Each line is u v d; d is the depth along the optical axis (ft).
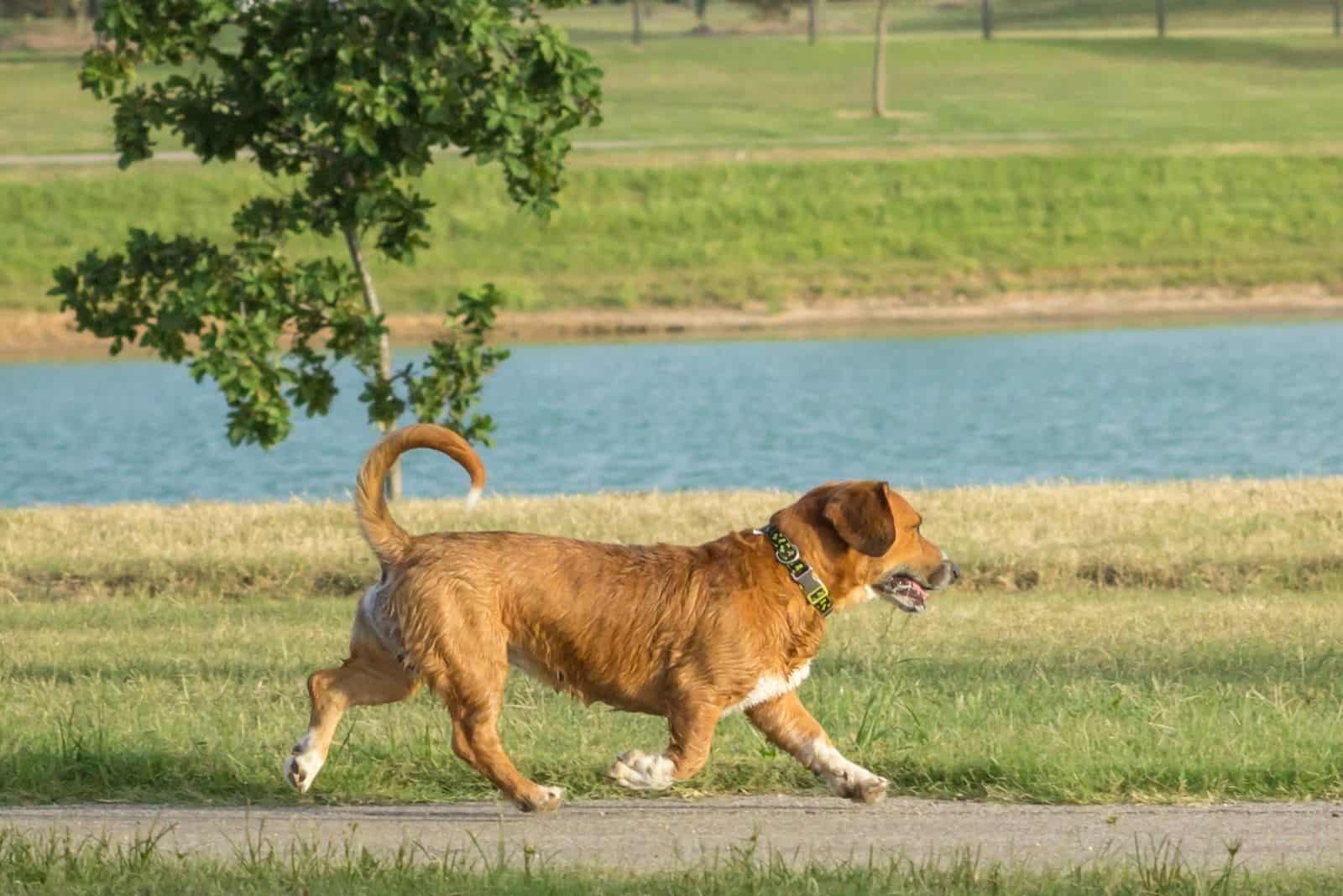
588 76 61.31
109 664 37.73
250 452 98.94
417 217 63.82
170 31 61.72
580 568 24.79
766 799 26.11
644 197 178.81
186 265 63.82
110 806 25.71
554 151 61.62
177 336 62.90
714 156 189.98
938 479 84.43
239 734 29.32
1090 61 297.74
